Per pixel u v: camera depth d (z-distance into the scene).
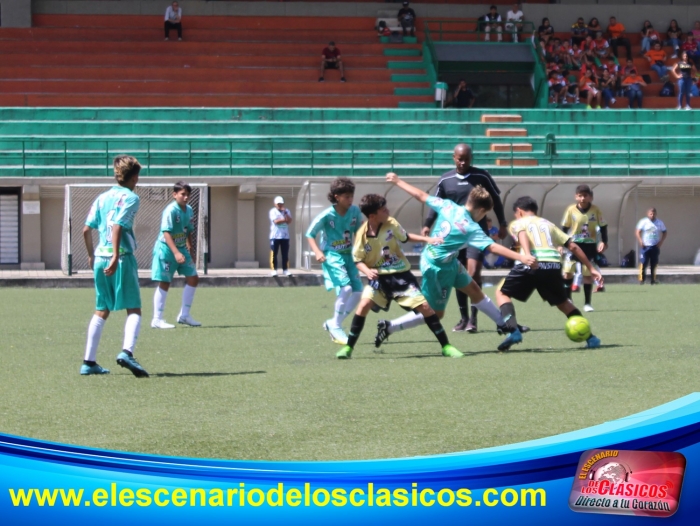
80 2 40.22
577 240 16.11
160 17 40.34
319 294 21.55
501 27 41.50
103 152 30.94
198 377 9.09
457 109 34.56
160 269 13.92
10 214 28.33
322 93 38.16
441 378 8.95
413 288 10.47
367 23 41.62
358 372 9.37
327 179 27.11
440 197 12.55
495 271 26.75
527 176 29.45
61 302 18.86
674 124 34.66
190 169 30.16
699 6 43.09
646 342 11.63
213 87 37.59
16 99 35.59
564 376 9.00
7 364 10.01
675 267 29.16
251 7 41.22
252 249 29.22
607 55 40.53
